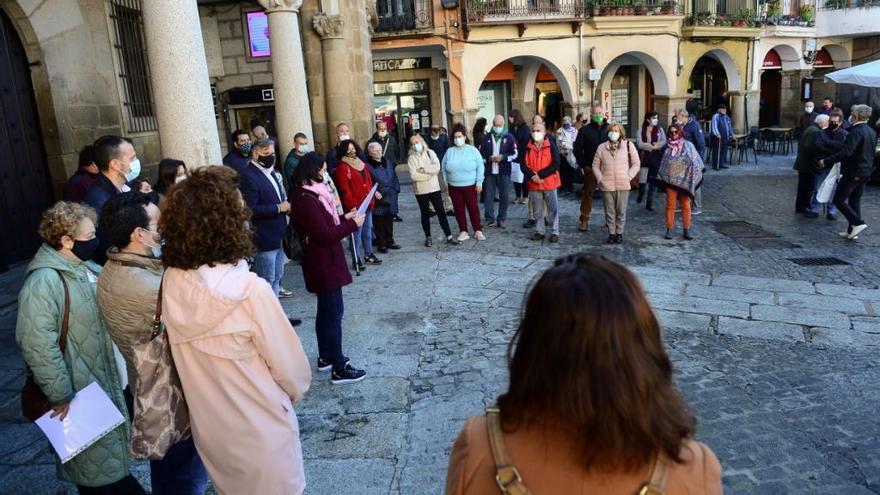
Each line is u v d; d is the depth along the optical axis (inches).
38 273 106.8
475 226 370.9
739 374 190.9
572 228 401.7
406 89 807.7
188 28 208.1
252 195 215.9
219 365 90.1
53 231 108.3
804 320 234.2
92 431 104.3
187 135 210.4
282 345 93.7
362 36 479.2
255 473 92.4
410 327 234.4
